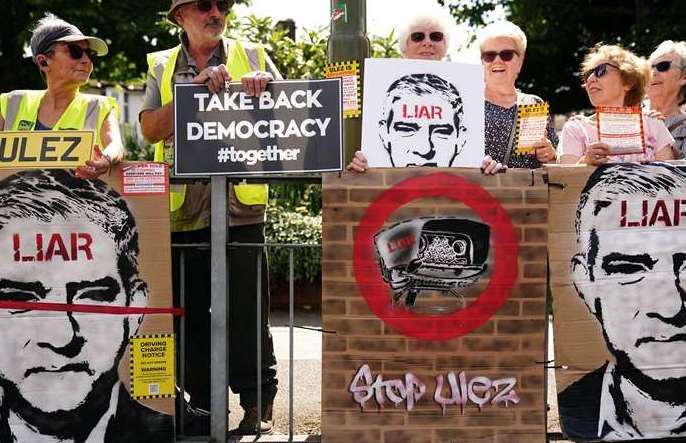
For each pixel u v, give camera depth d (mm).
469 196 3693
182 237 4328
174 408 3742
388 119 3756
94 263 3674
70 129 3965
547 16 14969
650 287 3764
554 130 4625
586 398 3775
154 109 4242
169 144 4332
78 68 4043
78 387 3689
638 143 3760
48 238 3654
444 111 3771
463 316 3707
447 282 3697
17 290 3652
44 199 3648
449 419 3727
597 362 3770
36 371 3672
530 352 3730
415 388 3717
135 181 3674
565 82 16266
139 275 3686
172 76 4234
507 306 3713
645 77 4250
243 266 4156
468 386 3721
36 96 4164
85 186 3656
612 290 3758
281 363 6156
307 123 3699
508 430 3734
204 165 3699
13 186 3639
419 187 3686
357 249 3680
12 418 3676
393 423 3719
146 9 15031
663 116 4707
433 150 3758
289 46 9852
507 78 4457
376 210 3680
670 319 3775
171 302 3709
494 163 3727
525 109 4078
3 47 15070
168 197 3682
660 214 3754
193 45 4230
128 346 3699
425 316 3701
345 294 3689
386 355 3705
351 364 3709
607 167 3727
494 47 4438
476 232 3699
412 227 3688
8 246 3643
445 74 3777
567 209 3730
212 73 3686
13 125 4113
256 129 3699
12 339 3660
